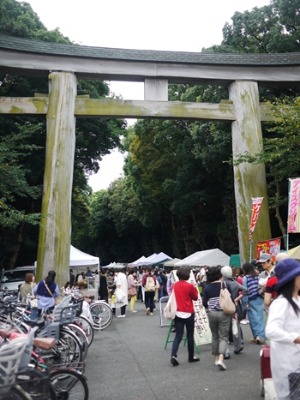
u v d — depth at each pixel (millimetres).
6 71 14391
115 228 52625
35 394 3725
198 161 26547
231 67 15180
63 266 12891
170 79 15141
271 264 8562
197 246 32875
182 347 8695
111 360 7582
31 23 20062
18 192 12758
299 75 15484
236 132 14648
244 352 7766
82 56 14383
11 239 20891
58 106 13906
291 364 2904
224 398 5125
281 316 2947
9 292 12273
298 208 10398
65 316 6559
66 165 13570
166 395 5328
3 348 3510
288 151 13445
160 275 19812
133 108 14273
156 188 33344
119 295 14188
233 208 25250
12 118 17375
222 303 6555
